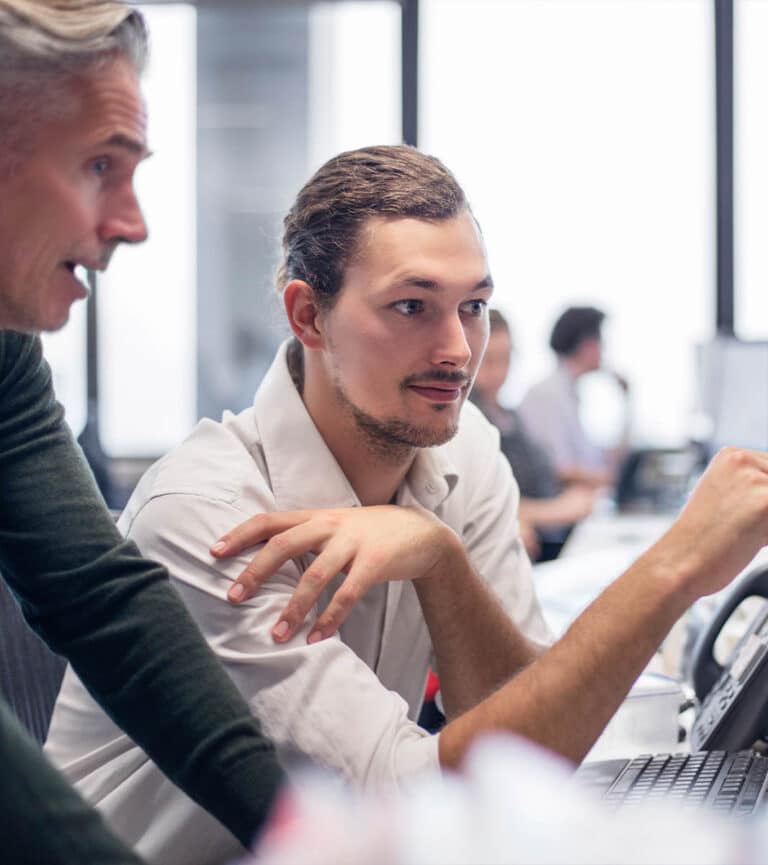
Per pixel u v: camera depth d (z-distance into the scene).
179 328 5.49
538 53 5.25
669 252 5.26
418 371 1.12
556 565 2.51
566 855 0.53
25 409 1.05
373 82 5.38
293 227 1.20
